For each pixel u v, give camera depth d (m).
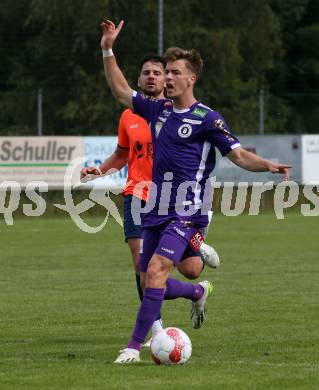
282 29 122.44
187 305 30.75
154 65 24.42
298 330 25.39
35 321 27.36
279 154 73.56
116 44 94.44
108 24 22.84
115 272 39.59
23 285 35.69
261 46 111.75
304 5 123.06
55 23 98.62
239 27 109.62
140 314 20.94
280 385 17.95
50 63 98.81
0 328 26.19
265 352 22.00
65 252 47.81
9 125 99.31
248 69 112.88
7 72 104.31
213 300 31.33
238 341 23.69
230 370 19.53
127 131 25.00
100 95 94.81
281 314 28.31
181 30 101.69
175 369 19.66
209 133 21.38
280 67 120.25
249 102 100.50
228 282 36.06
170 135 21.42
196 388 17.64
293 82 122.50
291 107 112.56
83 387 17.88
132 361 20.66
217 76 103.00
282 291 33.44
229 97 100.50
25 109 97.06
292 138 73.56
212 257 26.09
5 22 102.81
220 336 24.50
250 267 40.75
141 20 94.88
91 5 95.94
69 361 20.89
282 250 47.66
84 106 94.69
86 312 29.11
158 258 21.05
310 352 22.00
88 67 98.00
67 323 27.03
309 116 112.81
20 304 30.84
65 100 95.75
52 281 36.78
